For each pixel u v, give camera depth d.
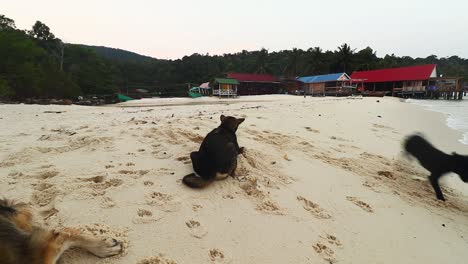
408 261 3.60
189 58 88.56
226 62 87.94
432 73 48.41
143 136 6.71
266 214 4.01
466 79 69.44
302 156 6.66
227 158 4.69
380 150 8.59
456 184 6.85
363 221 4.31
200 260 3.03
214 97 44.75
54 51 61.25
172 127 7.57
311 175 5.61
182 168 4.99
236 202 4.17
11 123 9.72
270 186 4.77
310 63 73.00
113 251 2.93
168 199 3.97
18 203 3.27
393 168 6.94
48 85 33.31
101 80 53.69
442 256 3.84
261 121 10.38
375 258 3.53
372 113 18.11
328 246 3.60
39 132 7.78
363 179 5.91
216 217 3.77
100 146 5.99
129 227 3.34
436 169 6.02
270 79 55.28
